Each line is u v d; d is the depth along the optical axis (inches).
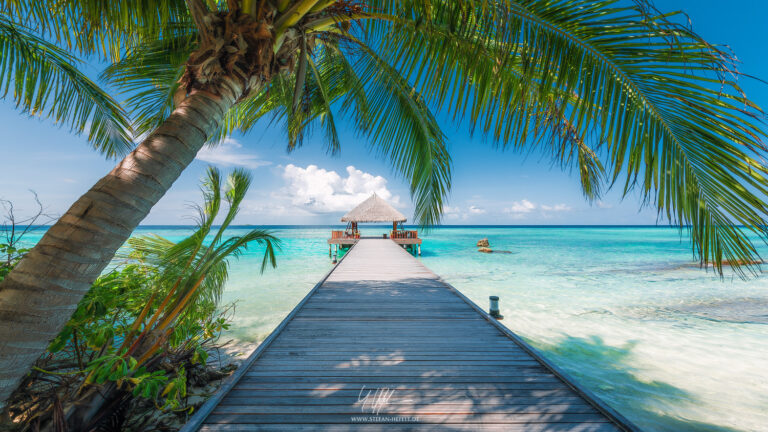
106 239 55.7
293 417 77.6
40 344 53.3
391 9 93.4
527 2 79.1
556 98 87.6
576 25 77.4
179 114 67.2
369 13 96.8
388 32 102.8
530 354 114.7
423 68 100.8
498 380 95.9
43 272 52.3
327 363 107.3
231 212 110.9
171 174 63.7
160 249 123.9
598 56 78.8
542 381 95.2
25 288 52.0
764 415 136.6
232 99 76.0
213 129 72.2
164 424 114.6
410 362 108.5
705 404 145.3
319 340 128.8
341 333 137.2
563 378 94.7
